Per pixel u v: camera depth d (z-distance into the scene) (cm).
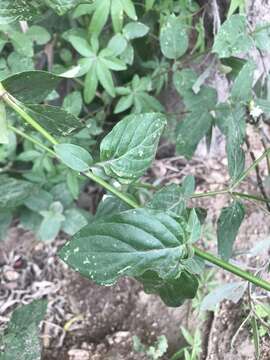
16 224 38
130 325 33
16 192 29
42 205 34
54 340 33
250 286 25
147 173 38
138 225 17
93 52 30
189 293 19
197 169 38
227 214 24
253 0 30
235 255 29
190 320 32
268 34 27
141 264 17
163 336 31
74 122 19
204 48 33
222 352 30
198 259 21
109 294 35
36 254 37
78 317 34
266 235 34
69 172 33
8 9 18
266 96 30
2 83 18
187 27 30
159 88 34
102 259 17
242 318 31
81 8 29
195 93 29
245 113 28
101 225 17
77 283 35
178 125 31
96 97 36
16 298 35
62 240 37
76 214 35
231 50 27
